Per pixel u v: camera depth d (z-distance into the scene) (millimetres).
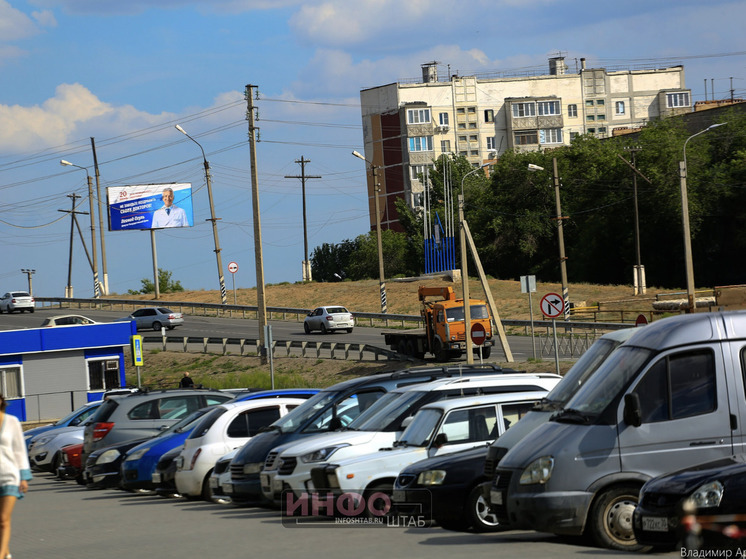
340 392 35688
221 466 37031
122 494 44594
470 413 29328
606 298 156125
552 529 22750
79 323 127938
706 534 17891
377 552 21688
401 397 32125
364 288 194625
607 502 22766
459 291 178500
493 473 25766
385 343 119875
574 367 27453
